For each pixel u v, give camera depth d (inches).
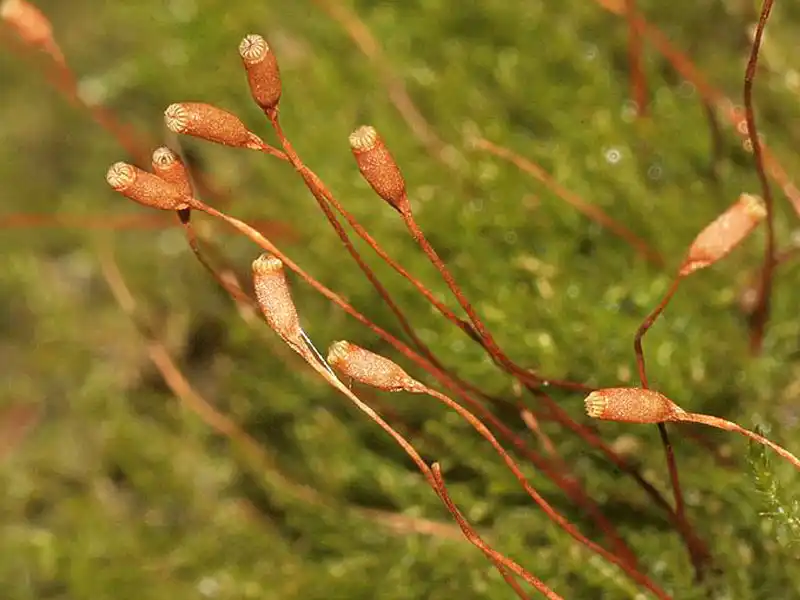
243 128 2.6
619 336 3.0
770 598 2.9
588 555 2.9
